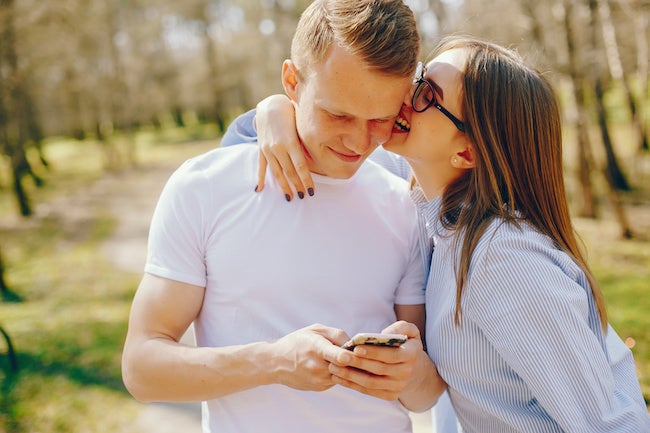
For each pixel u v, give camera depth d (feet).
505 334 5.04
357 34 4.93
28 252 42.55
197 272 5.51
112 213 57.82
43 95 84.53
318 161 5.58
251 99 134.31
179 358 5.07
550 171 5.68
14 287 33.22
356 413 5.55
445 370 5.66
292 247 5.58
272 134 5.66
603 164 35.12
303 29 5.32
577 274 5.37
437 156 5.76
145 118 126.72
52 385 19.74
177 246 5.45
